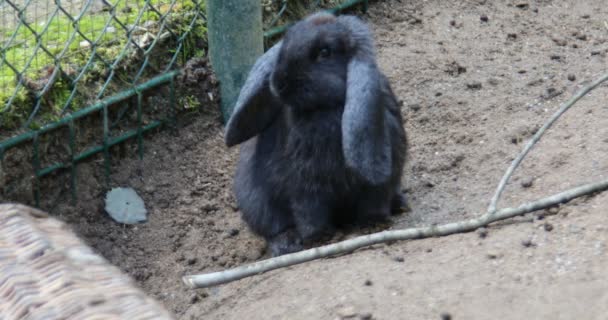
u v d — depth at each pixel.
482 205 6.14
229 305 5.55
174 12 7.86
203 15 7.93
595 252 5.00
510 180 6.26
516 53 8.09
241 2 7.34
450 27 8.55
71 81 7.04
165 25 7.69
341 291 5.14
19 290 3.26
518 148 6.72
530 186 6.12
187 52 7.78
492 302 4.74
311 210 6.12
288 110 6.01
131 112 7.38
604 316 4.46
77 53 7.27
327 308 5.00
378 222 6.21
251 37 7.49
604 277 4.75
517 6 8.83
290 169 6.08
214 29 7.50
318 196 6.05
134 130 7.39
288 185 6.15
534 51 8.09
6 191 6.62
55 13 6.91
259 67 6.02
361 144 5.55
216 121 7.79
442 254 5.35
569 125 6.69
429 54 8.16
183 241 6.90
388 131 5.89
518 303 4.69
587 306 4.56
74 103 7.02
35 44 7.32
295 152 5.98
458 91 7.64
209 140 7.69
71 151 6.98
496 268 5.05
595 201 5.56
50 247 3.54
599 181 5.73
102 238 6.93
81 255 3.55
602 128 6.50
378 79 5.66
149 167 7.41
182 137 7.61
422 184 6.66
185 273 6.56
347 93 5.63
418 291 4.97
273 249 6.37
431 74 7.89
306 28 5.80
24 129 6.73
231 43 7.46
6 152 6.59
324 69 5.75
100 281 3.35
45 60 7.13
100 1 7.99
